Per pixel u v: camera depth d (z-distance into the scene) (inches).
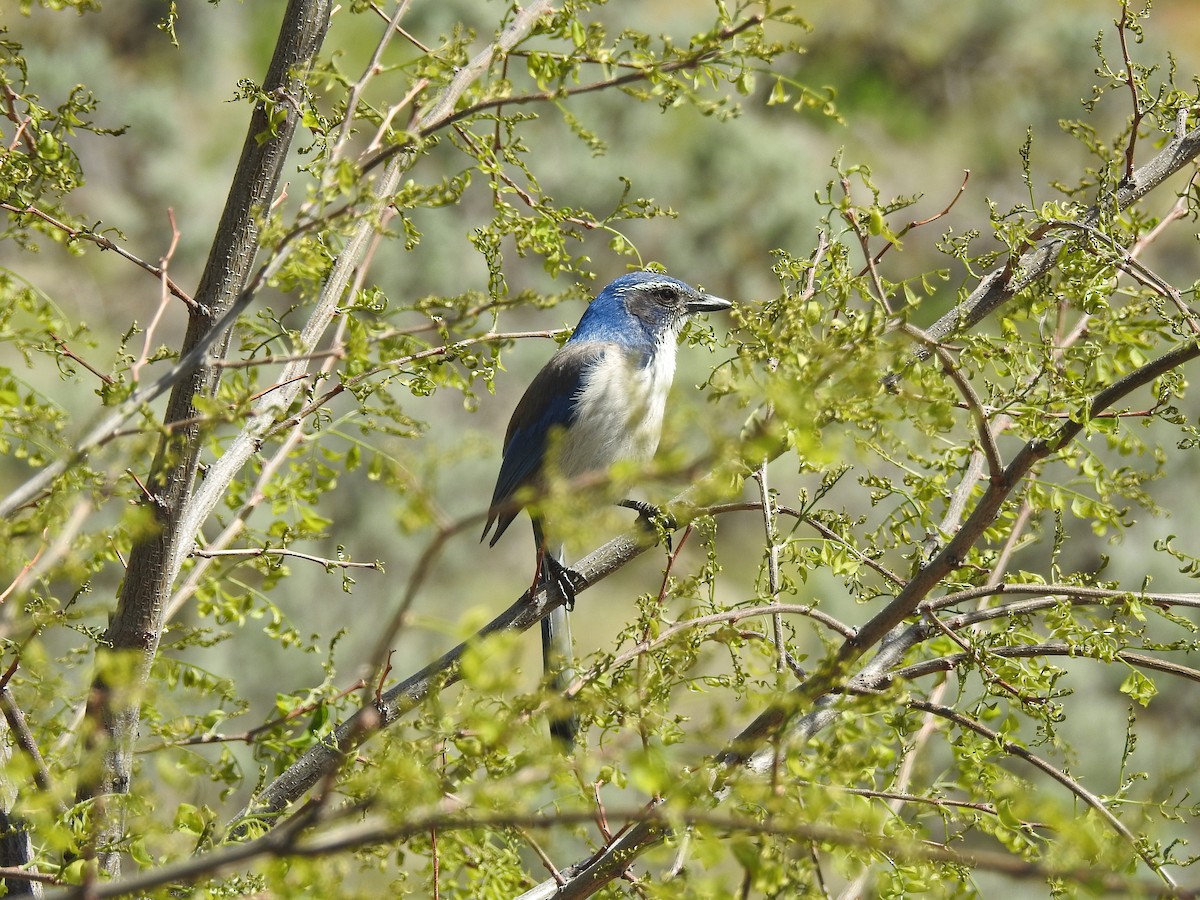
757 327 254.2
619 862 249.6
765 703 194.9
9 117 289.6
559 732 219.8
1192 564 288.7
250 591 323.0
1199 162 350.0
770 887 191.8
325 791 177.0
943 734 313.9
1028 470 265.3
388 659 238.4
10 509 238.5
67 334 281.7
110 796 220.5
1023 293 287.1
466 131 294.5
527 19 301.0
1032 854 258.7
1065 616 284.2
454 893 276.1
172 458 250.4
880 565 302.5
